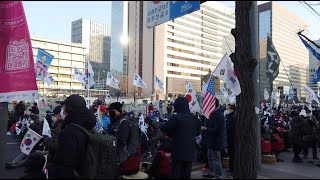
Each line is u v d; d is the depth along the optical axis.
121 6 79.19
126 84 83.12
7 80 7.30
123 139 7.29
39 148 9.15
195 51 93.94
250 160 6.69
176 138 6.25
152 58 86.94
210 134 8.00
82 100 5.76
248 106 6.82
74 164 5.16
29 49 7.34
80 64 95.31
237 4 7.09
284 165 10.28
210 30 87.12
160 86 34.88
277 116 17.33
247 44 6.96
